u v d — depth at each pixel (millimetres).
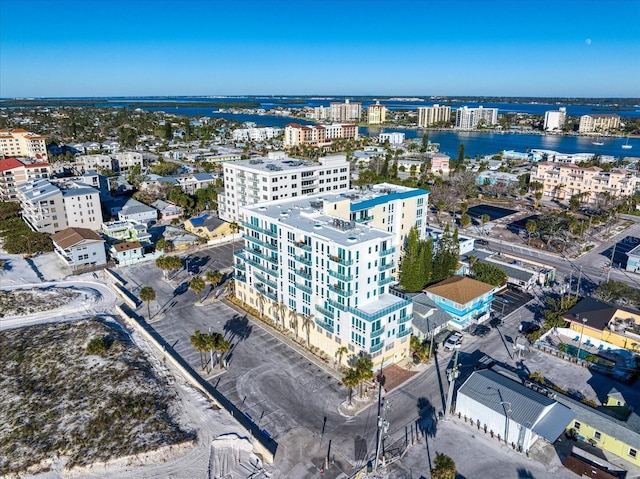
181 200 192000
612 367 88062
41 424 72938
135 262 140250
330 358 91312
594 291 122062
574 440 71188
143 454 66125
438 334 100125
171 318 107625
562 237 165250
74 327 101875
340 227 92312
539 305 114750
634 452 65250
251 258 108938
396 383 83812
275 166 164500
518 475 63781
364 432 71750
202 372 86688
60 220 157625
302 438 70312
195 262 140875
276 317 104062
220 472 63938
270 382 83812
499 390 73562
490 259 137500
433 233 150500
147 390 80438
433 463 65688
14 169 191250
